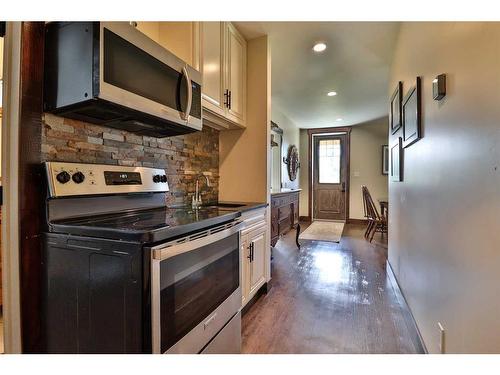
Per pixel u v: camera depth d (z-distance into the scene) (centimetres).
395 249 270
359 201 682
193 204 216
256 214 232
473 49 106
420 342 169
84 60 114
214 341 138
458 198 119
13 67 116
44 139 123
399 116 245
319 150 725
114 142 157
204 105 189
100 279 106
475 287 103
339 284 277
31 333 117
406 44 221
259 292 247
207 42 194
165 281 105
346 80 363
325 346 173
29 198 117
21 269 115
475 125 104
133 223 122
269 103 256
